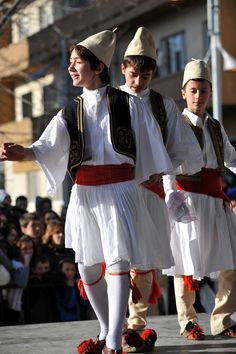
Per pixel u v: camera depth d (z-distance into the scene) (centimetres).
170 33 3075
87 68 694
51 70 3188
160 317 1025
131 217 678
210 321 916
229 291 847
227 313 852
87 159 689
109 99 692
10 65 2827
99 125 688
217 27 1823
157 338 849
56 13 2964
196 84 841
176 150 754
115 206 678
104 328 727
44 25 3192
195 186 829
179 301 853
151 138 703
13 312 1191
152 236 704
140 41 761
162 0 2862
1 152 653
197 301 1253
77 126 689
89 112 691
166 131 755
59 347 807
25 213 1455
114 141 682
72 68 704
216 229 831
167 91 3012
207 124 848
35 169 3869
